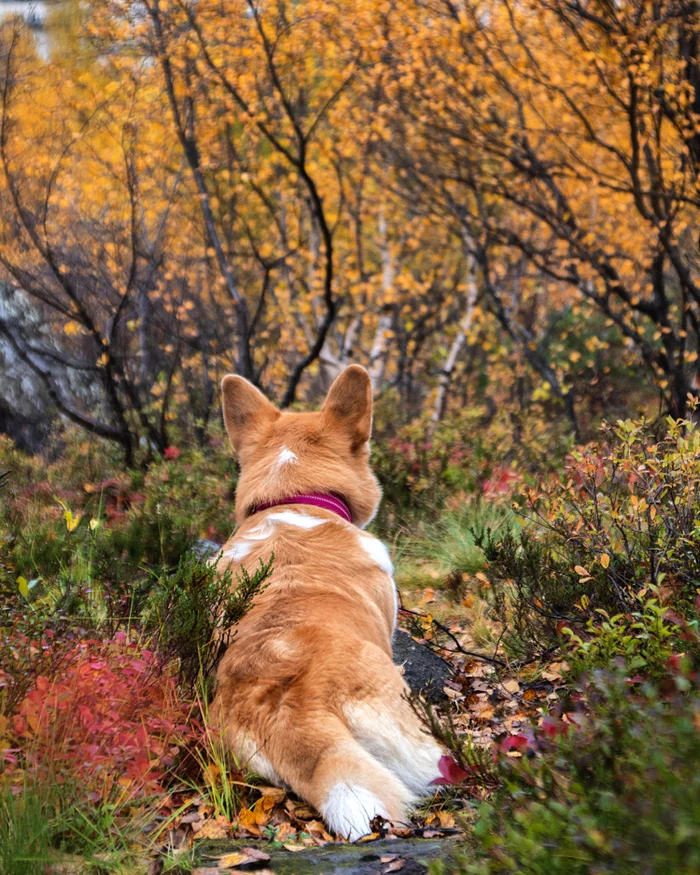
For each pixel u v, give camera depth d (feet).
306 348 52.90
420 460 30.35
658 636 10.92
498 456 32.30
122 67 39.50
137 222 38.70
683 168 37.45
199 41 36.35
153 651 12.76
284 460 15.06
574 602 17.01
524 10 37.37
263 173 44.01
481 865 7.48
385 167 49.62
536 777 7.98
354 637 11.86
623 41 33.94
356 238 50.62
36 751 9.64
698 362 36.65
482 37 37.93
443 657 18.56
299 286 54.60
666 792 6.47
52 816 9.41
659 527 15.83
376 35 38.22
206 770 11.21
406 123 43.42
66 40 39.11
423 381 62.03
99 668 10.96
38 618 12.20
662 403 38.27
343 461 15.29
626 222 45.27
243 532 14.40
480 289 55.47
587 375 49.34
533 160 40.11
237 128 45.14
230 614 12.28
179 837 10.11
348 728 11.09
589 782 7.73
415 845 9.55
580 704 9.25
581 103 40.32
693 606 13.35
